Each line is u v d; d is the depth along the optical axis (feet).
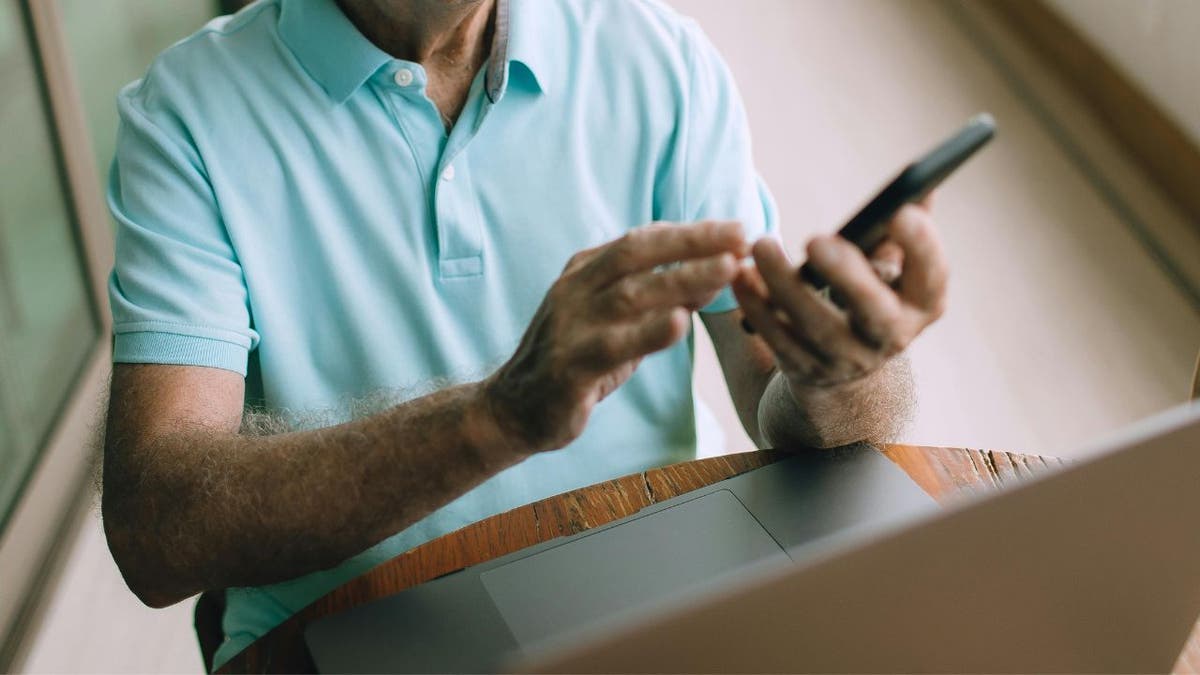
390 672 2.58
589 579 2.81
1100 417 7.26
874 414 3.28
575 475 3.88
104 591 6.14
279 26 3.62
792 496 3.10
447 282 3.71
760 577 1.70
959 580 1.89
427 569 2.99
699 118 4.05
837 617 1.80
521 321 3.83
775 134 9.77
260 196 3.54
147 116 3.51
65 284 6.71
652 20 4.03
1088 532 1.98
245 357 3.51
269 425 3.48
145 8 8.12
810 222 8.80
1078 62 9.97
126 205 3.50
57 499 6.16
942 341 7.86
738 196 4.14
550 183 3.81
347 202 3.62
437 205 3.63
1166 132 8.89
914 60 10.66
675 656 1.66
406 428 2.91
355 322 3.64
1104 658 2.25
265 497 2.95
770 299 2.53
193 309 3.38
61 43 6.53
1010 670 2.10
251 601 3.60
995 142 9.61
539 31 3.83
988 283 8.27
